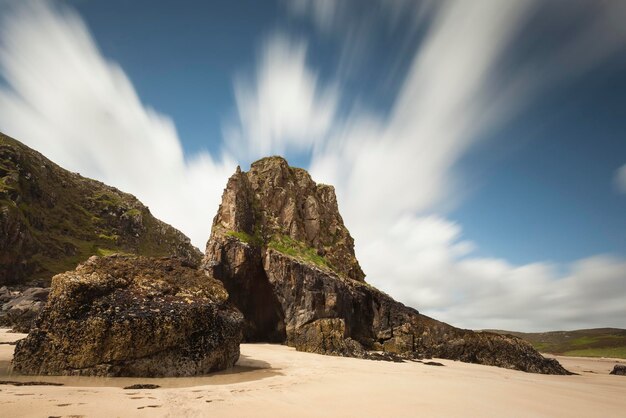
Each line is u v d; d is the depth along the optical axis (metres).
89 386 14.60
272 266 44.03
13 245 75.69
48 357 17.05
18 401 10.72
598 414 13.77
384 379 19.69
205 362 19.28
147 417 9.80
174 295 21.50
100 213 132.25
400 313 45.19
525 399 15.88
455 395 15.59
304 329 38.31
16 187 96.19
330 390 15.38
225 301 23.97
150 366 17.77
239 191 49.81
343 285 43.81
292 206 54.94
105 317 17.81
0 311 50.81
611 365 53.31
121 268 22.17
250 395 13.62
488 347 38.28
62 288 18.53
